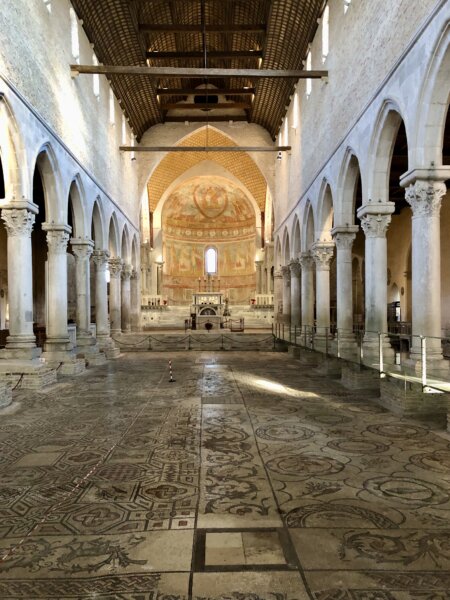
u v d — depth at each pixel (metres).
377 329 13.01
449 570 3.78
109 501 5.18
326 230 19.59
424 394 9.12
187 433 7.99
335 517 4.75
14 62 11.72
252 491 5.43
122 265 28.98
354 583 3.60
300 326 22.44
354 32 14.09
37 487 5.60
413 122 9.85
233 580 3.66
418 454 6.77
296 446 7.19
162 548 4.15
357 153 13.86
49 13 14.42
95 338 19.66
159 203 42.75
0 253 23.86
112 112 24.34
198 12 24.12
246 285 49.25
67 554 4.06
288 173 28.03
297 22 20.03
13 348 12.66
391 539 4.29
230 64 28.81
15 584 3.62
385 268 13.08
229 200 49.22
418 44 9.58
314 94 20.23
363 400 10.84
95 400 10.95
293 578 3.68
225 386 12.91
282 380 14.05
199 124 33.81
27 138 12.52
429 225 9.83
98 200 21.12
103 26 19.64
